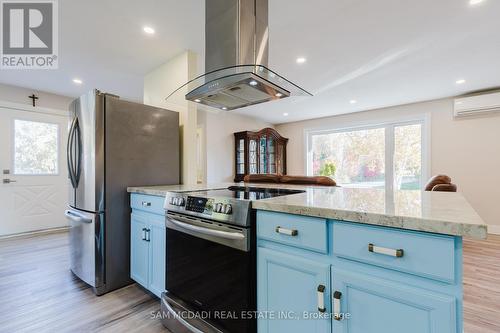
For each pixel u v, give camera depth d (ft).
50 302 6.08
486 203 12.82
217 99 6.16
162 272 5.69
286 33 7.41
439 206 3.05
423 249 2.36
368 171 16.98
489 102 12.32
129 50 8.36
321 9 6.25
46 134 12.71
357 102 14.70
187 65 8.38
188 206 4.76
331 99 14.06
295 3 6.03
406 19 6.70
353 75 10.60
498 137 12.53
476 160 13.08
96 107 6.52
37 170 12.43
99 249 6.49
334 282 2.93
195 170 8.79
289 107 15.87
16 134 11.81
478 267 8.28
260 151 17.87
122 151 6.97
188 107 8.58
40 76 10.55
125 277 6.97
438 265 2.28
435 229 2.27
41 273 7.68
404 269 2.46
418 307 2.40
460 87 12.14
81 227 6.96
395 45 8.10
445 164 13.89
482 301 6.17
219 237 4.06
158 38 7.66
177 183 8.35
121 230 6.91
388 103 14.90
